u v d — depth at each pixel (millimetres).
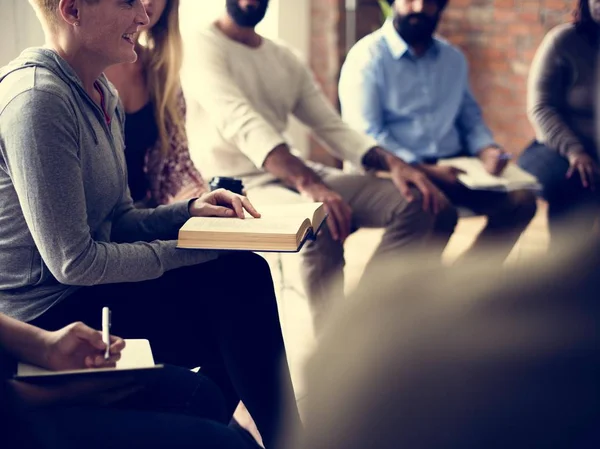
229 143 2820
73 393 1063
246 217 1627
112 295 1498
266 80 2916
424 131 3334
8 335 1097
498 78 5137
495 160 3199
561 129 3359
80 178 1396
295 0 5047
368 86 3258
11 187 1423
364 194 2895
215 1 4555
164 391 1341
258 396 1446
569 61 3404
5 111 1362
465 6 5141
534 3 4949
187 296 1517
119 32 1478
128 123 2170
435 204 2842
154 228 1667
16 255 1450
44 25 1481
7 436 934
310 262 2660
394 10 3283
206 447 1054
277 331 1472
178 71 2225
